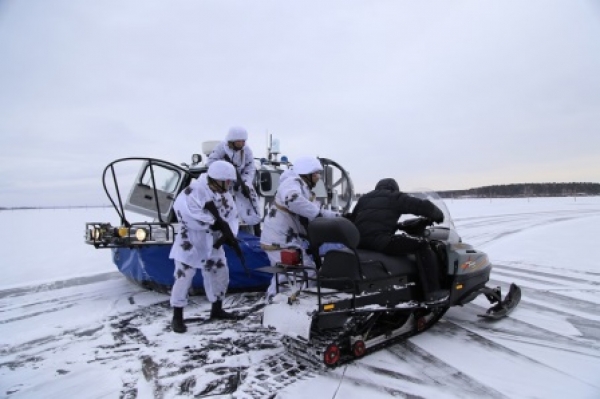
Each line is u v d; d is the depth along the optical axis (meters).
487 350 3.57
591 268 7.42
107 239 4.85
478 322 4.38
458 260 4.03
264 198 6.36
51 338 3.90
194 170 5.83
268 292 4.32
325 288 3.45
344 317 3.18
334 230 3.19
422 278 3.74
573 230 13.46
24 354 3.52
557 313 4.68
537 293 5.62
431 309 4.03
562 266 7.66
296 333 3.02
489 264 4.60
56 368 3.23
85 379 3.03
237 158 5.46
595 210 26.52
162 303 5.16
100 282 6.46
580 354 3.47
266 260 5.43
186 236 4.06
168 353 3.50
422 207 3.64
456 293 4.05
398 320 3.91
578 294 5.56
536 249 9.72
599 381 2.96
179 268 4.05
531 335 3.95
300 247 4.09
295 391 2.80
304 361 3.31
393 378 3.01
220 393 2.79
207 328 4.16
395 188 4.00
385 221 3.71
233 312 4.71
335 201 7.44
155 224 4.84
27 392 2.85
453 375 3.06
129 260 5.64
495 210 28.64
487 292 4.52
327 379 2.99
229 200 4.39
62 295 5.59
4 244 11.73
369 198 3.89
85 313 4.71
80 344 3.74
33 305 5.08
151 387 2.89
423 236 4.14
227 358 3.38
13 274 7.16
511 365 3.25
